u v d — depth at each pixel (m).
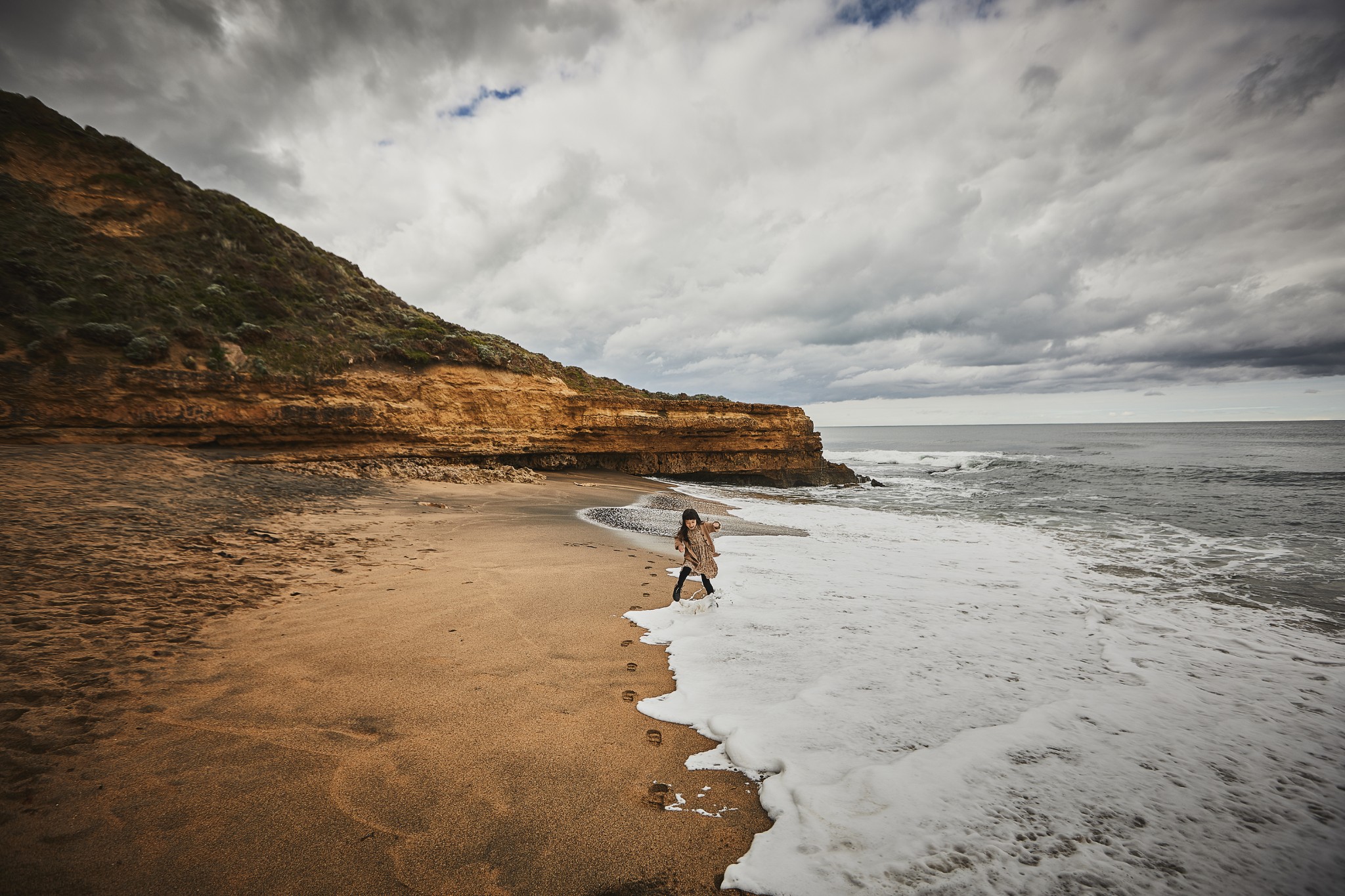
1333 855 2.73
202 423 15.74
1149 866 2.60
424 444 20.69
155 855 2.31
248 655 4.34
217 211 21.30
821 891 2.38
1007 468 41.41
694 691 4.37
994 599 7.43
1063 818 2.93
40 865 2.16
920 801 3.00
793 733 3.71
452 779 3.03
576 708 3.99
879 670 4.85
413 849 2.48
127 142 20.70
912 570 9.19
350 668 4.29
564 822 2.76
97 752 2.92
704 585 7.06
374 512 11.58
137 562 6.22
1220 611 7.36
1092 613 6.93
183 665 4.04
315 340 19.55
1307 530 14.48
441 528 10.72
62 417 13.55
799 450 32.34
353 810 2.70
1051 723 3.97
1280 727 4.07
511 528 11.40
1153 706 4.35
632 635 5.65
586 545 10.16
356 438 18.95
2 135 17.75
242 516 9.37
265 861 2.34
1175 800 3.14
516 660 4.72
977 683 4.64
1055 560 10.59
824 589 7.70
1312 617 7.16
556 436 25.50
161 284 17.25
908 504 21.59
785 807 2.94
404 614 5.59
